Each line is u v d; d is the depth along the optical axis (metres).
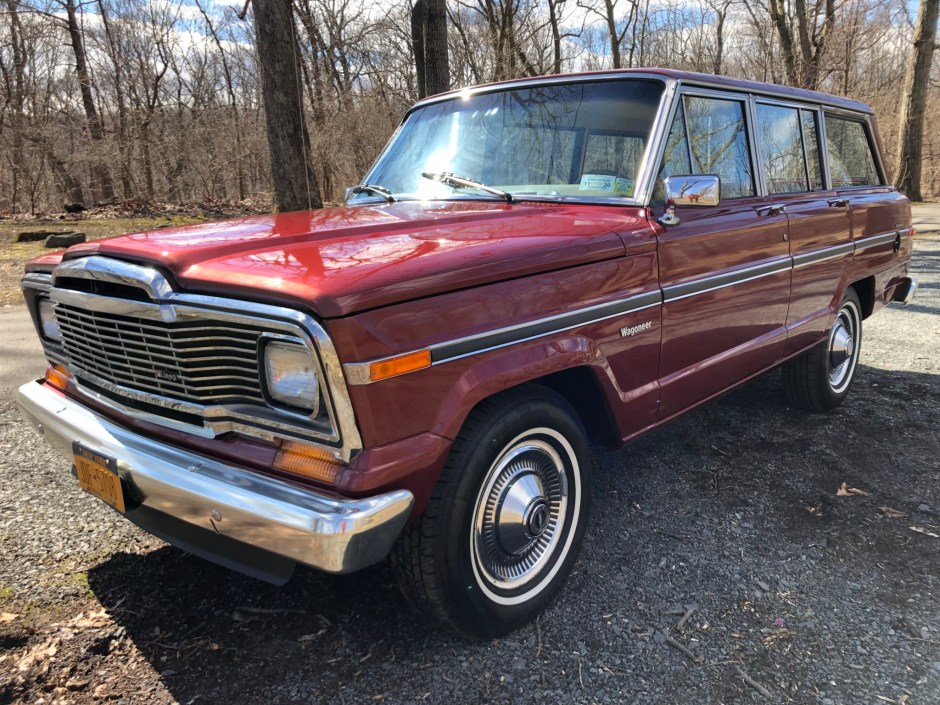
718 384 3.41
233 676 2.26
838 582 2.77
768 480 3.66
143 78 27.47
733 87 3.47
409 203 3.25
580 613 2.58
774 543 3.06
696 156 3.20
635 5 21.23
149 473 2.11
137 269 2.14
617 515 3.30
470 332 2.11
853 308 4.75
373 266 1.96
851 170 4.73
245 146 26.31
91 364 2.49
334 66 24.53
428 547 2.14
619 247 2.64
